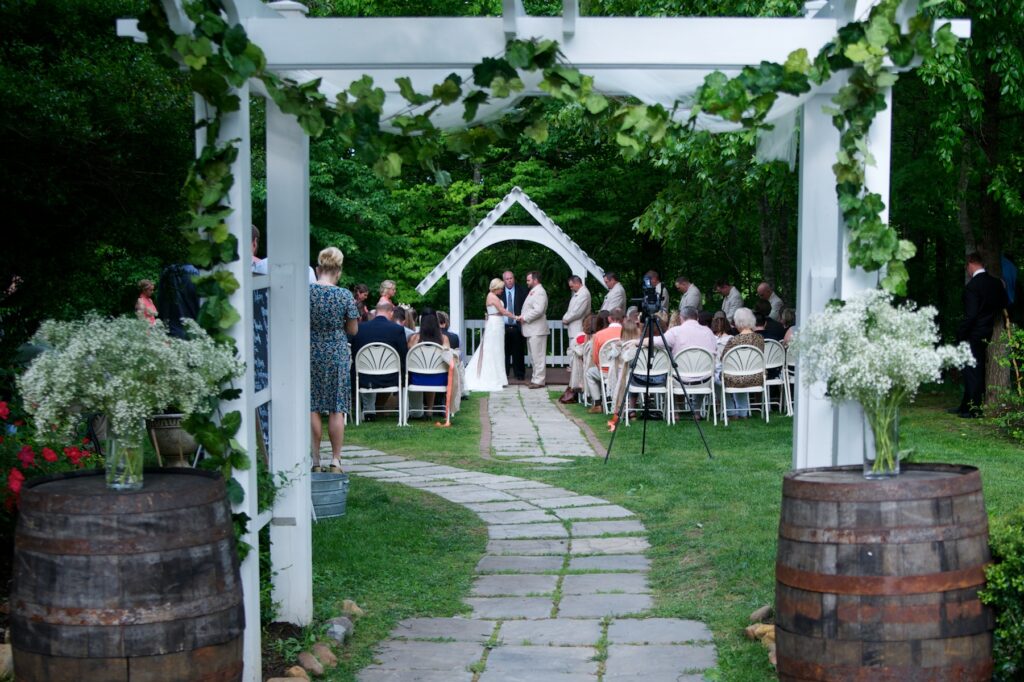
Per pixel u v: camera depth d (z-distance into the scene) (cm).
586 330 1354
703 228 1435
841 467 336
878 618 284
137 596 278
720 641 425
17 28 597
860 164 354
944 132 1052
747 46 357
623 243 2234
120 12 626
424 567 551
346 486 666
